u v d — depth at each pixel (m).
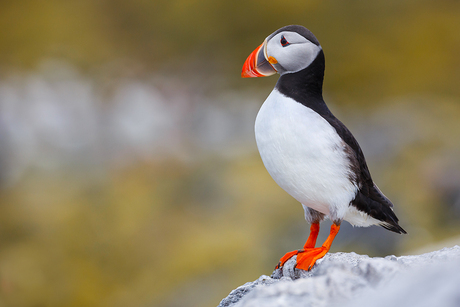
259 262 11.07
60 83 23.84
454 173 12.70
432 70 20.66
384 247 10.41
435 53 20.72
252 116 22.64
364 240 10.50
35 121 20.98
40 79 23.59
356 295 2.29
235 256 11.25
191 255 11.55
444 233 11.20
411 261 3.18
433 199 12.43
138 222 13.22
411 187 12.80
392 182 13.25
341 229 10.70
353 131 17.98
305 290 2.41
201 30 24.08
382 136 16.80
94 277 11.95
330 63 21.62
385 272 2.52
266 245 11.52
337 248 10.43
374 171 14.30
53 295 11.55
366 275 2.53
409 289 1.61
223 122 22.41
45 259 12.22
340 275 2.51
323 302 2.27
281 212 12.59
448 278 1.52
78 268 12.00
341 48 21.59
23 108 21.45
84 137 21.02
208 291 10.66
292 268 4.14
